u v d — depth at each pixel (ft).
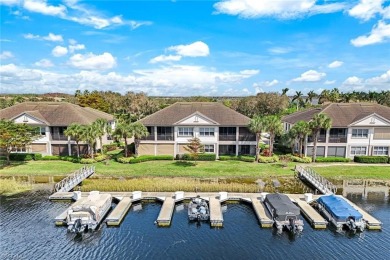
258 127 152.25
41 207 97.76
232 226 86.69
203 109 176.04
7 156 148.05
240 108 393.91
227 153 167.43
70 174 132.36
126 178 127.85
